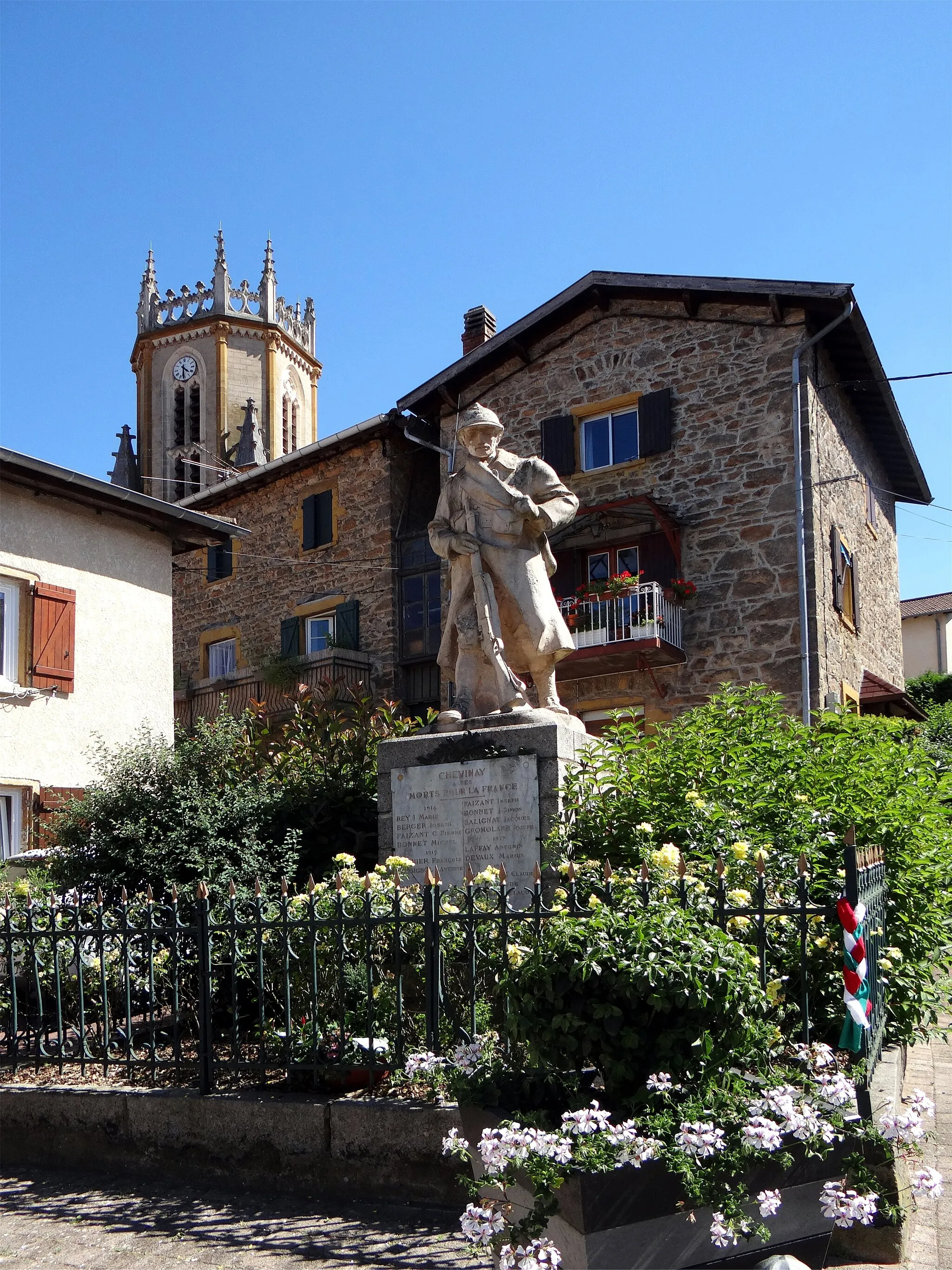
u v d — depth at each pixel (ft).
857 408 62.54
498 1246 11.39
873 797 19.86
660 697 54.60
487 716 22.68
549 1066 12.03
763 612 52.49
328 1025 17.30
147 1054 19.76
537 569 23.97
